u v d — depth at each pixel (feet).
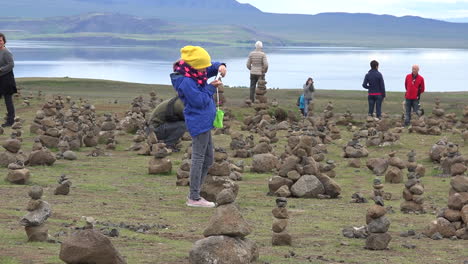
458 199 28.84
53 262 18.99
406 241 27.30
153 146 58.54
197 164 34.32
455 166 31.55
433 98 130.82
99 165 50.75
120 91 136.15
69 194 36.65
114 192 38.47
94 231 17.74
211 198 36.60
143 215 31.07
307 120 83.20
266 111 85.30
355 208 36.17
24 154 48.49
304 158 40.29
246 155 58.34
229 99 117.08
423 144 68.59
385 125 75.46
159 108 61.11
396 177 47.09
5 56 71.41
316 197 39.88
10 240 22.59
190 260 19.34
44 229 22.84
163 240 24.86
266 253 23.36
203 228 28.32
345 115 93.66
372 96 88.53
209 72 34.12
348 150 60.54
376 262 22.65
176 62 33.96
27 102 96.99
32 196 22.90
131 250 22.27
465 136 70.28
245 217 32.22
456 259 23.53
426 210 35.96
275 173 50.01
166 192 39.29
